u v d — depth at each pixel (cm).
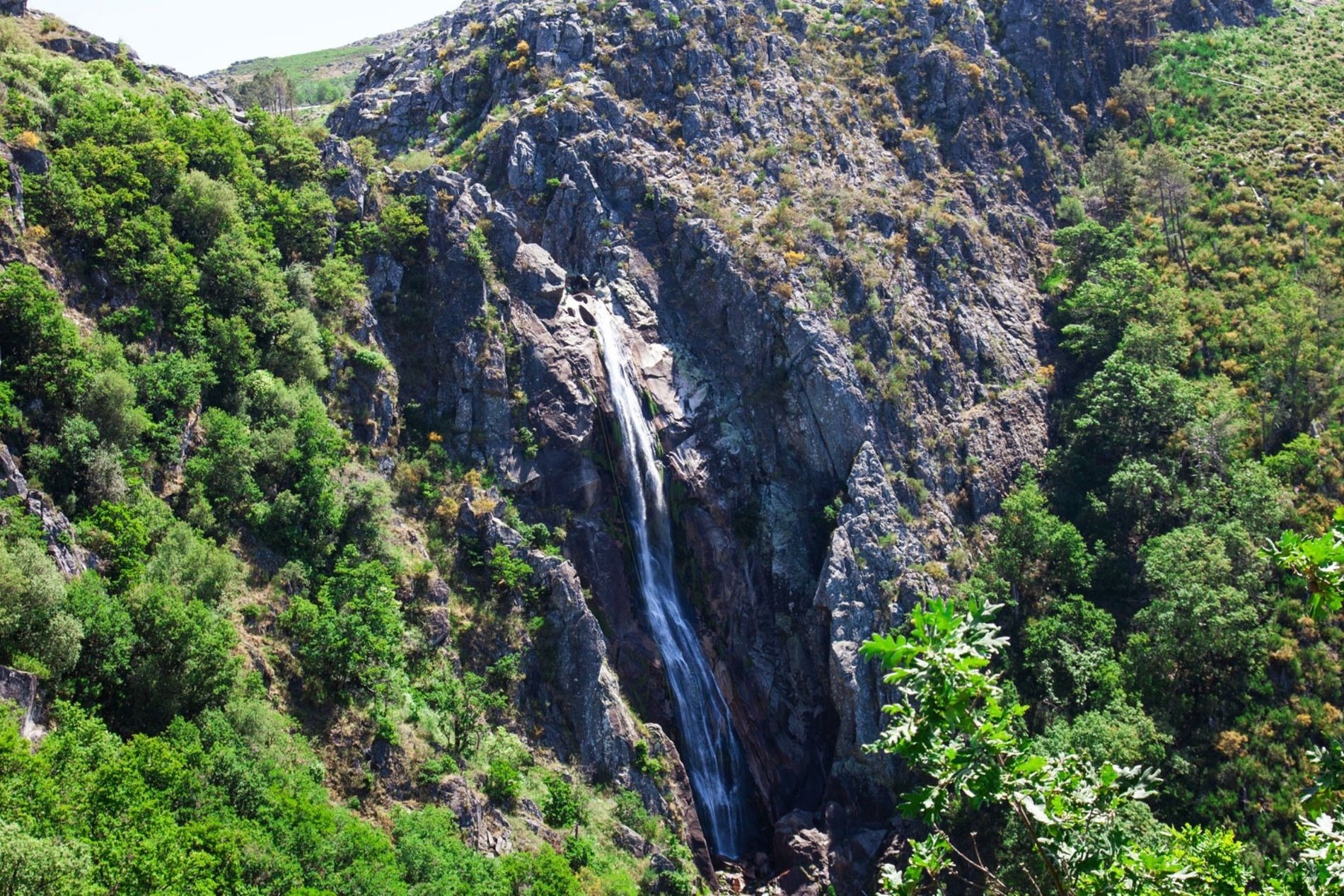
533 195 10275
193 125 8400
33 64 7969
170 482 6781
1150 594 9400
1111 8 14825
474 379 8931
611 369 9538
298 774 5975
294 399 7550
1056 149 13350
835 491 9762
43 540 5681
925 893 7781
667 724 8700
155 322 7231
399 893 5506
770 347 10088
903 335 10538
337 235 8988
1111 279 11494
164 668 5731
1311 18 16275
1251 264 11975
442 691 7344
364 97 12031
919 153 12144
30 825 4328
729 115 11406
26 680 5100
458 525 8294
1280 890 2767
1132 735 7919
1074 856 2523
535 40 11381
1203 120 13988
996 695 2398
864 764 8600
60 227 7056
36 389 6306
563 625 8125
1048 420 10956
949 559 9625
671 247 10381
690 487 9544
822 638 9106
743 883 8119
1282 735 8450
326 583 7044
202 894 4578
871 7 13175
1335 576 2677
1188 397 10256
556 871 6394
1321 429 10319
